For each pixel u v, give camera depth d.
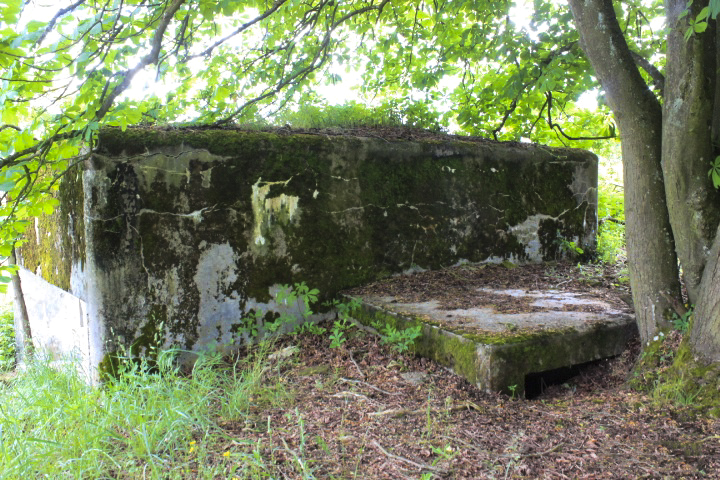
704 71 2.71
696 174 2.79
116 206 3.47
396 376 3.27
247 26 3.93
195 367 3.22
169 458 2.31
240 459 2.26
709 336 2.63
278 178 4.08
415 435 2.50
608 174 8.91
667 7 2.83
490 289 4.41
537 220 5.45
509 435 2.48
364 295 4.25
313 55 5.24
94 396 2.85
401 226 4.70
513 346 3.00
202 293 3.80
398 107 6.01
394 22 5.66
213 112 4.50
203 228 3.79
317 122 5.42
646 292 3.09
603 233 6.65
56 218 4.41
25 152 2.93
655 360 2.94
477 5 4.78
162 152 3.61
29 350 5.89
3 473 2.09
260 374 3.21
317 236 4.28
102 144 3.40
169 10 3.25
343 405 2.89
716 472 2.04
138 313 3.58
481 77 6.39
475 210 5.09
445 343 3.26
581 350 3.26
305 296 4.13
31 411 2.69
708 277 2.65
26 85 2.89
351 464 2.23
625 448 2.30
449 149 4.92
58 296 4.58
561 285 4.59
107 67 3.10
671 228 3.02
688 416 2.49
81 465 2.18
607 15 3.02
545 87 4.25
